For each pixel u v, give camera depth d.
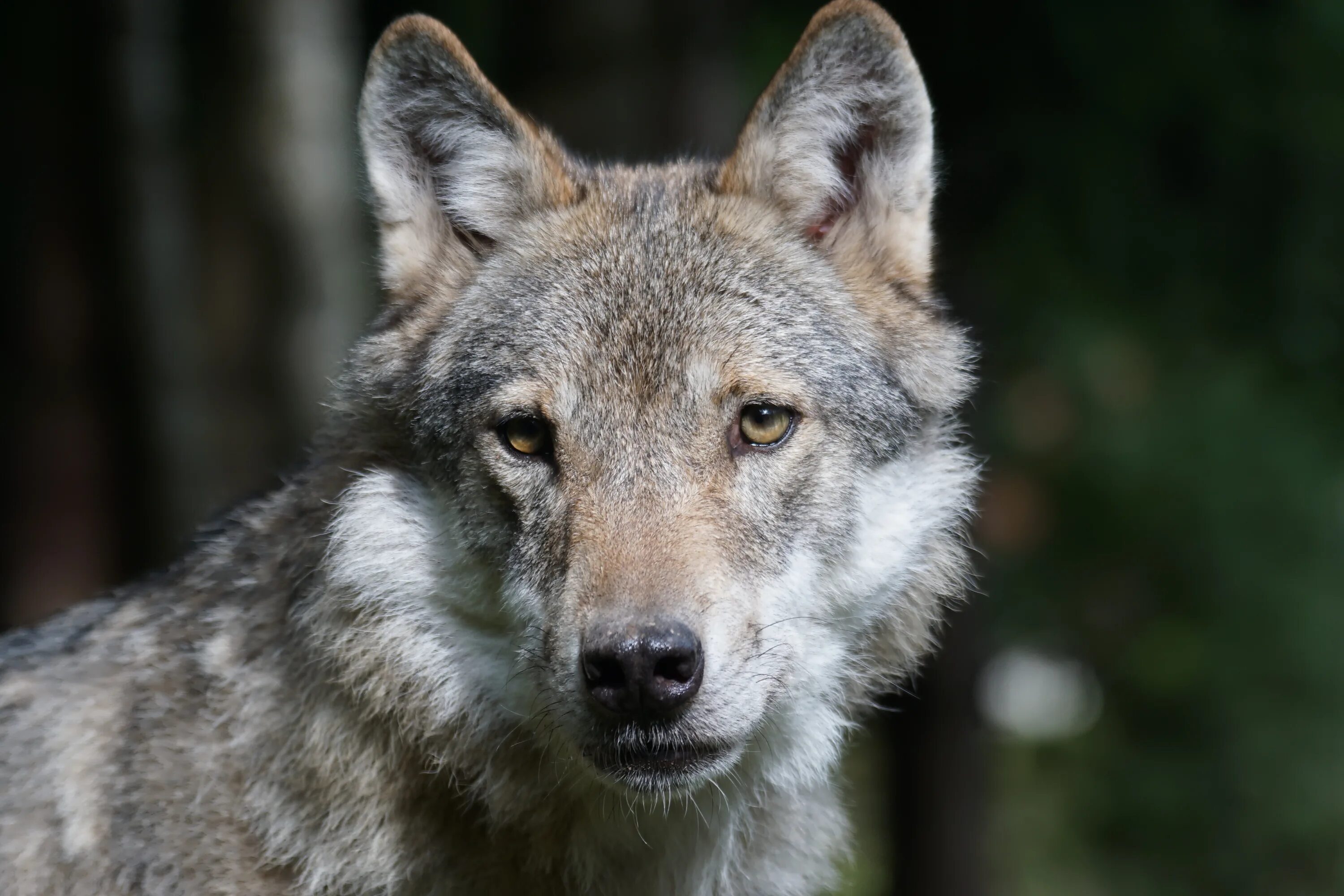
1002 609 15.63
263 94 13.62
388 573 6.22
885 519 6.52
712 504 5.91
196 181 14.12
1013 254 13.30
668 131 13.21
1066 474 15.30
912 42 13.22
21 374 17.03
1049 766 19.28
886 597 6.58
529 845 6.23
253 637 6.35
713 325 6.16
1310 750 16.53
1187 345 14.51
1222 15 13.27
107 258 14.20
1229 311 14.12
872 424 6.43
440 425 6.30
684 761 5.72
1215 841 17.20
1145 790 17.56
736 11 13.73
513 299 6.38
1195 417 14.73
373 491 6.37
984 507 14.54
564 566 5.80
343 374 6.79
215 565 6.79
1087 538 15.65
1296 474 15.02
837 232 6.82
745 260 6.42
